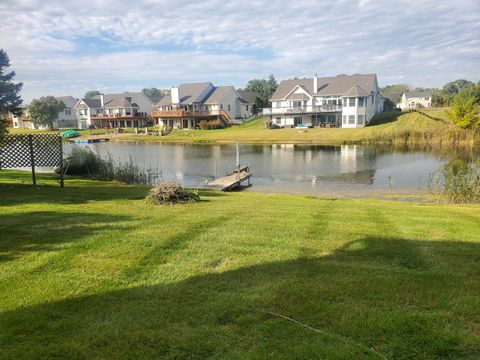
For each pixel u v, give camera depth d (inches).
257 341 115.5
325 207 359.6
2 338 118.1
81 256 189.3
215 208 330.3
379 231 247.6
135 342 115.8
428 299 141.4
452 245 215.5
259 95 2923.2
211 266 177.9
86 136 2219.5
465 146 1304.1
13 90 1146.7
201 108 2568.9
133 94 2997.0
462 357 107.5
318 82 2181.3
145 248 202.4
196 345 113.7
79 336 119.0
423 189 645.9
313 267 176.6
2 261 181.8
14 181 507.8
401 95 3722.9
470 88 1668.3
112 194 409.4
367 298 142.8
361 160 1043.3
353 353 108.2
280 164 1013.2
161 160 1151.0
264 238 225.3
